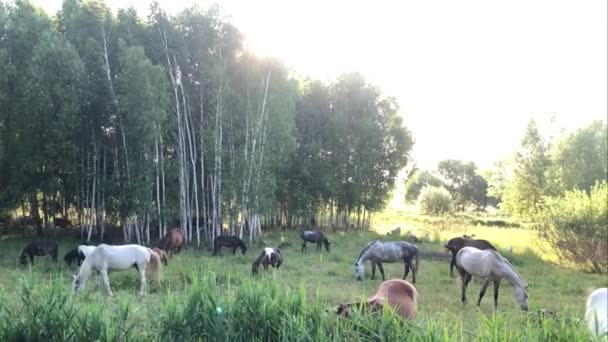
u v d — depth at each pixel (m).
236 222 23.88
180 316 5.92
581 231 18.66
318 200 30.53
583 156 35.19
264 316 5.65
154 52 22.45
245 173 22.66
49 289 6.22
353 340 5.14
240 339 5.58
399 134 33.16
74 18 21.38
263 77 23.75
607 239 17.88
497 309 10.98
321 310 5.59
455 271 16.67
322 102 31.45
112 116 21.17
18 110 20.34
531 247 21.92
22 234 24.11
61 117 19.88
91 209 21.73
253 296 5.92
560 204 20.16
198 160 24.05
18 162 20.88
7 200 21.36
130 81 19.62
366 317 5.32
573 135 36.16
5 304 6.16
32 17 20.61
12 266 15.34
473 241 16.39
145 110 19.61
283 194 29.30
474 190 73.88
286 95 24.47
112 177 21.67
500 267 10.79
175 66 22.36
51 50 19.44
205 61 22.98
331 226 31.88
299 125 30.30
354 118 32.06
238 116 23.38
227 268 15.70
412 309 6.35
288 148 25.92
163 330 5.89
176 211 23.11
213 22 23.22
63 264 15.99
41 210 26.22
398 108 33.41
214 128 22.80
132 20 22.59
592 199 19.41
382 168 33.38
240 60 24.00
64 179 22.55
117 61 21.66
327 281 14.02
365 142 31.66
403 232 29.00
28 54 20.38
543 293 13.21
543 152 36.88
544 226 20.12
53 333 5.63
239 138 23.14
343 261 18.27
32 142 20.89
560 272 16.72
